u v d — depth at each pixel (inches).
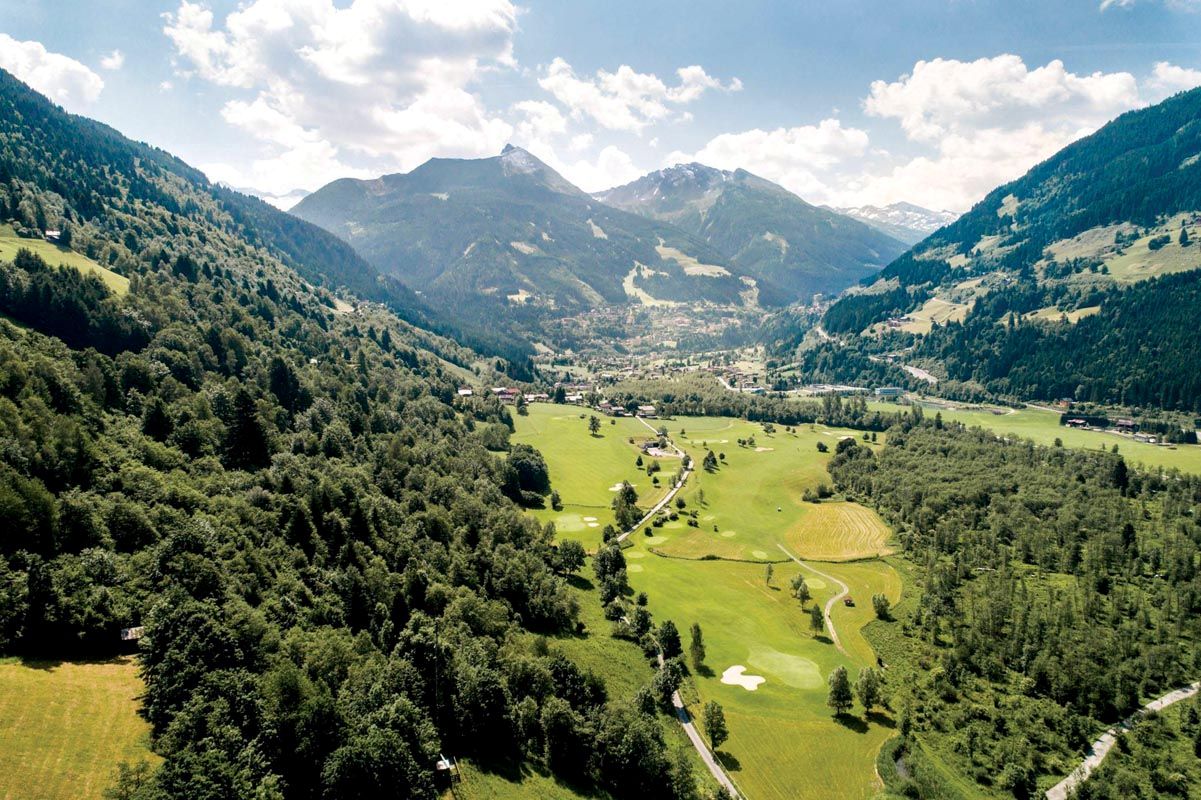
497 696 3147.1
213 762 2020.2
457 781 2765.7
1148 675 4234.7
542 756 3174.2
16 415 3932.1
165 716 2394.2
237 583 3476.9
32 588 2763.3
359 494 5216.5
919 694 4133.9
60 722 2322.8
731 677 4291.3
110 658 2787.9
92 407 4835.1
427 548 4970.5
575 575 5634.8
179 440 5152.6
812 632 4916.3
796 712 3912.4
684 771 3137.3
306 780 2380.7
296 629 3356.3
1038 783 3449.8
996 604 4837.6
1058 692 4062.5
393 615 3863.2
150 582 3255.4
